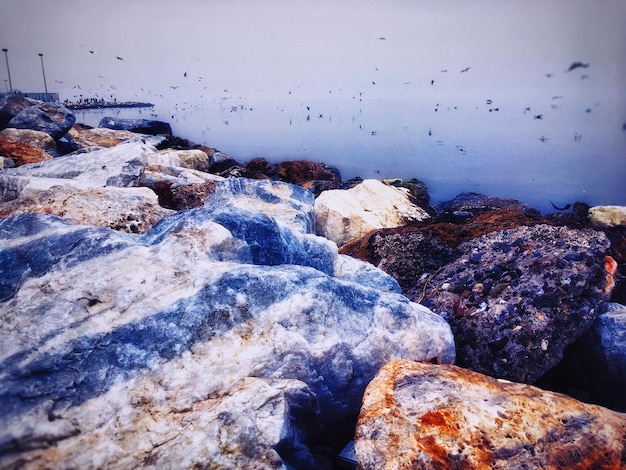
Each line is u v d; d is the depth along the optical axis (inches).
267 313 80.0
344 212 180.9
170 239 89.3
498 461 65.7
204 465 63.7
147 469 61.9
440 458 66.3
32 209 120.5
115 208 126.9
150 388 69.1
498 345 107.1
